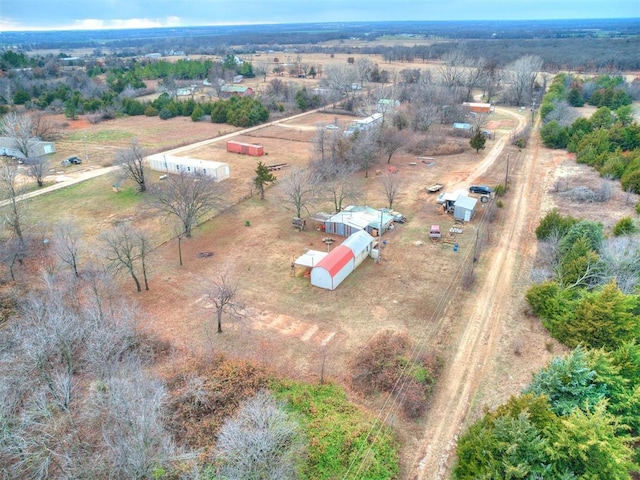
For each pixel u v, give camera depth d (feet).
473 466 65.21
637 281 107.14
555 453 62.75
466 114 304.30
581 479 61.36
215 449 68.74
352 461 72.18
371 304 114.83
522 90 372.58
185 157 232.53
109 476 61.21
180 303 115.75
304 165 224.94
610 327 92.43
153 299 117.29
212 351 96.27
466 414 82.79
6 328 97.45
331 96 390.83
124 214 170.09
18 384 76.02
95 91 401.70
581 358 79.46
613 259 112.16
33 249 141.49
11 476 63.98
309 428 77.71
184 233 152.35
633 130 223.92
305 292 120.26
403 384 87.81
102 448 67.21
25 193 174.29
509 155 236.43
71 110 333.83
